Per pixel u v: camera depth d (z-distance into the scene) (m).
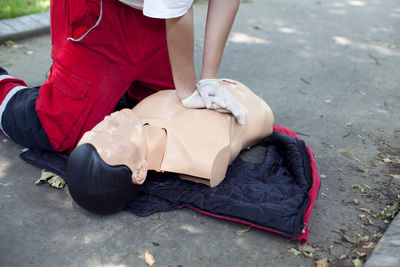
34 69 3.64
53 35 2.30
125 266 1.77
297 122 3.06
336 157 2.62
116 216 2.04
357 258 1.85
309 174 2.28
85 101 2.27
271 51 4.54
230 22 2.23
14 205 2.08
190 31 2.00
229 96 2.23
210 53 2.25
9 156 2.46
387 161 2.60
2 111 2.44
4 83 2.57
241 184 2.18
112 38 2.23
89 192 1.86
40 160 2.38
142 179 1.98
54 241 1.87
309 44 4.86
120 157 1.86
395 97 3.55
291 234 1.88
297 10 6.32
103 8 2.15
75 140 2.35
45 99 2.30
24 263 1.75
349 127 3.01
